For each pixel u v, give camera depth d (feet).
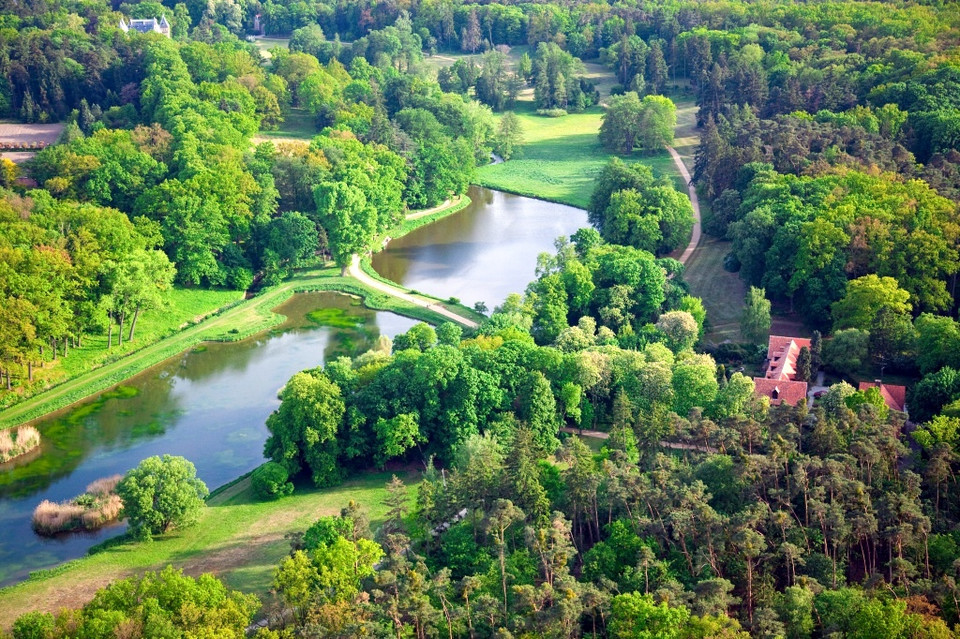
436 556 508.94
